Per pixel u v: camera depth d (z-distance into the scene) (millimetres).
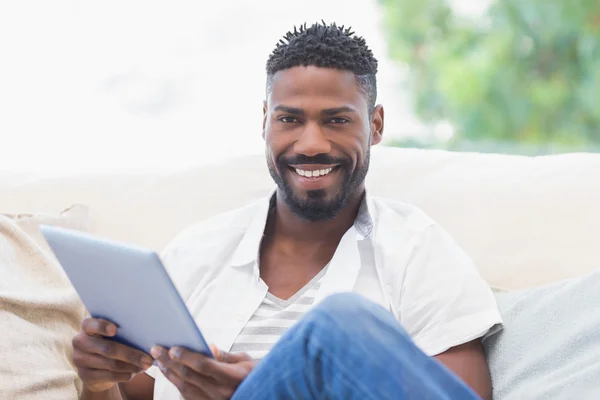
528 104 3598
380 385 914
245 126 2889
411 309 1280
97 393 1271
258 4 2930
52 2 2746
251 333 1314
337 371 931
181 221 1583
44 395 1280
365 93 1329
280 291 1355
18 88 2729
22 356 1290
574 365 1146
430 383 925
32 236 1489
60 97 2766
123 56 2828
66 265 1109
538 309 1259
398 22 3551
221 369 1075
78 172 1688
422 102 3592
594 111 3557
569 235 1388
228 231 1433
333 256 1347
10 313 1325
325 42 1311
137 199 1616
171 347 1093
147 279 994
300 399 965
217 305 1356
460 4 3600
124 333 1149
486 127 3602
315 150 1283
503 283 1398
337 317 943
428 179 1529
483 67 3613
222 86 2902
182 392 1124
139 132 2832
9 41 2715
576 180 1435
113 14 2814
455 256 1324
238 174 1625
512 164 1512
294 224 1384
